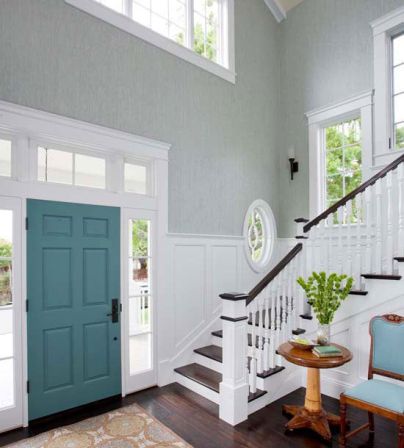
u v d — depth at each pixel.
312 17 4.90
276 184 5.19
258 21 5.04
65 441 2.52
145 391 3.42
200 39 4.45
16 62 2.80
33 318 2.83
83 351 3.09
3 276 2.72
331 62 4.63
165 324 3.63
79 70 3.16
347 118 4.53
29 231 2.83
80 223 3.12
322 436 2.53
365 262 3.18
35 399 2.81
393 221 3.05
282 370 3.27
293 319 3.42
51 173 3.03
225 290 4.32
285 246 5.09
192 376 3.48
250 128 4.80
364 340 3.11
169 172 3.79
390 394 2.28
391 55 4.13
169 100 3.84
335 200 4.62
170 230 3.77
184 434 2.62
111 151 3.37
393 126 4.07
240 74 4.70
